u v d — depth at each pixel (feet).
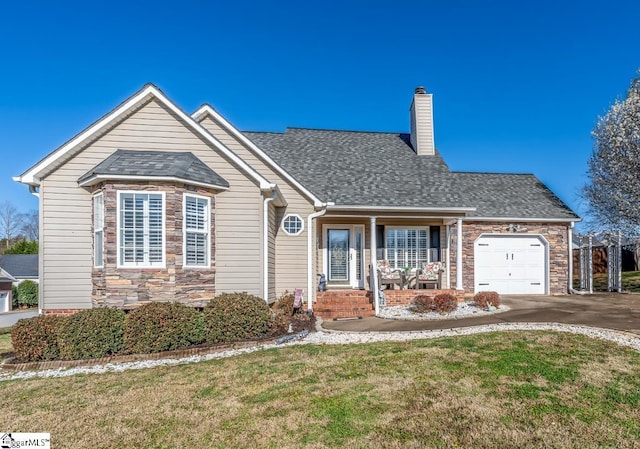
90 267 33.94
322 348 26.27
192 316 28.37
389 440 13.82
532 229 55.52
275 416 16.02
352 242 50.19
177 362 25.11
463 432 14.23
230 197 36.22
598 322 31.55
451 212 46.88
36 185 34.55
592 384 18.34
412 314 38.83
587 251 60.54
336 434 14.37
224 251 35.76
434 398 17.15
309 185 47.24
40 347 25.76
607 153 69.82
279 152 53.42
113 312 27.32
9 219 186.29
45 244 33.55
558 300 47.32
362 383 19.16
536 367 20.61
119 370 23.77
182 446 13.94
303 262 42.78
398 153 56.44
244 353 26.27
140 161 33.04
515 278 55.26
